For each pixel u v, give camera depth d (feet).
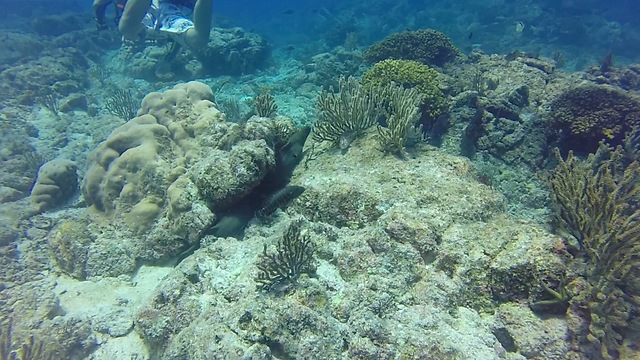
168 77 12.76
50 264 4.75
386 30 22.27
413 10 26.02
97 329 3.72
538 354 2.87
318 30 24.94
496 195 4.00
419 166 4.44
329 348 2.86
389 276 3.25
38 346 3.57
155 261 4.50
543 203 5.45
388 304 3.06
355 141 5.07
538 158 5.91
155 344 3.40
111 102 10.44
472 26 20.40
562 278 2.99
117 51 16.49
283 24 30.25
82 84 12.81
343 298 3.16
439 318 2.97
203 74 13.23
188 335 3.05
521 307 3.12
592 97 5.73
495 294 3.22
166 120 5.61
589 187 3.36
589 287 2.86
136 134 5.19
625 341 2.81
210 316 3.11
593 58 16.65
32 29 20.18
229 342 2.82
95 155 5.18
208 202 4.31
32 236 5.17
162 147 5.23
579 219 3.26
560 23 19.94
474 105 6.51
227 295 3.31
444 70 8.97
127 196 4.83
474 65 9.03
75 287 4.31
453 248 3.37
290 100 9.79
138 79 13.14
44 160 8.02
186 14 10.23
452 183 4.08
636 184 3.39
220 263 3.64
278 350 2.89
